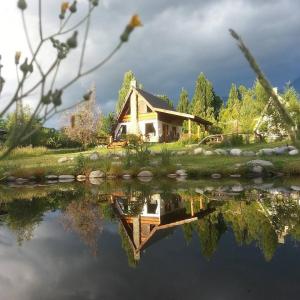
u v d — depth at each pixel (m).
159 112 34.47
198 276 4.82
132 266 5.35
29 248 6.45
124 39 1.28
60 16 1.39
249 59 1.62
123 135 33.72
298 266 4.98
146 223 8.50
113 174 19.62
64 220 8.93
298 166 17.45
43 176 19.80
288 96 26.77
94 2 1.35
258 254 5.60
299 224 7.40
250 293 4.16
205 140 30.36
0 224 8.53
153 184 15.88
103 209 10.39
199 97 62.22
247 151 23.09
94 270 5.23
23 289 4.52
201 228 7.61
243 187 13.59
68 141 40.97
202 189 13.52
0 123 31.02
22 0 1.35
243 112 36.38
